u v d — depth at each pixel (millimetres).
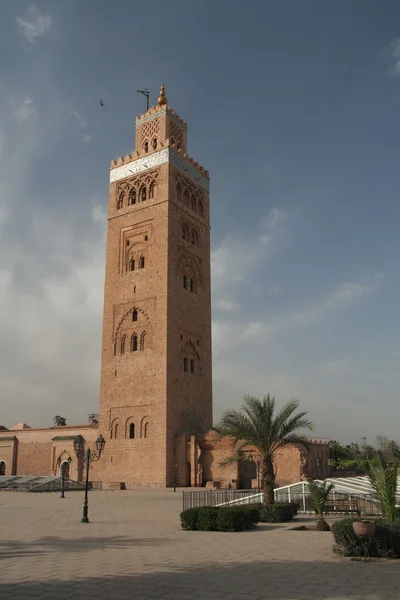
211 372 66375
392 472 19828
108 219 69500
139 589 12172
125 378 61719
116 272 66438
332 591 12000
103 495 46125
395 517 19297
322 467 59844
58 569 14539
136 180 68688
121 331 63844
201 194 72062
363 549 16438
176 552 17406
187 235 67688
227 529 22984
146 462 57375
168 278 62000
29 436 70938
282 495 32906
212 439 56188
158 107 71812
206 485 54625
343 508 29766
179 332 62000
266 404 30156
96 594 11703
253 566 14945
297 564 15266
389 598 11406
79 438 41844
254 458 53656
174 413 58500
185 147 73938
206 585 12578
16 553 17297
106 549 18109
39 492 50844
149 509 33594
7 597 11414
